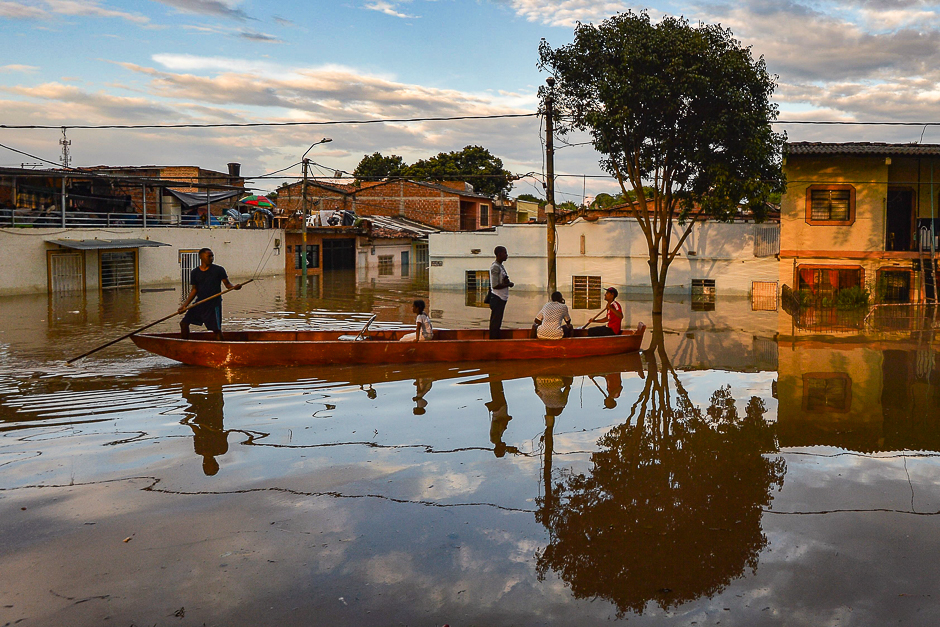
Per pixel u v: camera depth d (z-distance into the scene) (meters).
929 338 14.59
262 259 35.62
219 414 8.01
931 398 9.20
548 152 20.03
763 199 17.27
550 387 9.67
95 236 26.22
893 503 5.61
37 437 7.05
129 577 4.32
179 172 38.88
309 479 6.00
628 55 15.71
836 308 20.56
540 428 7.65
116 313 18.22
